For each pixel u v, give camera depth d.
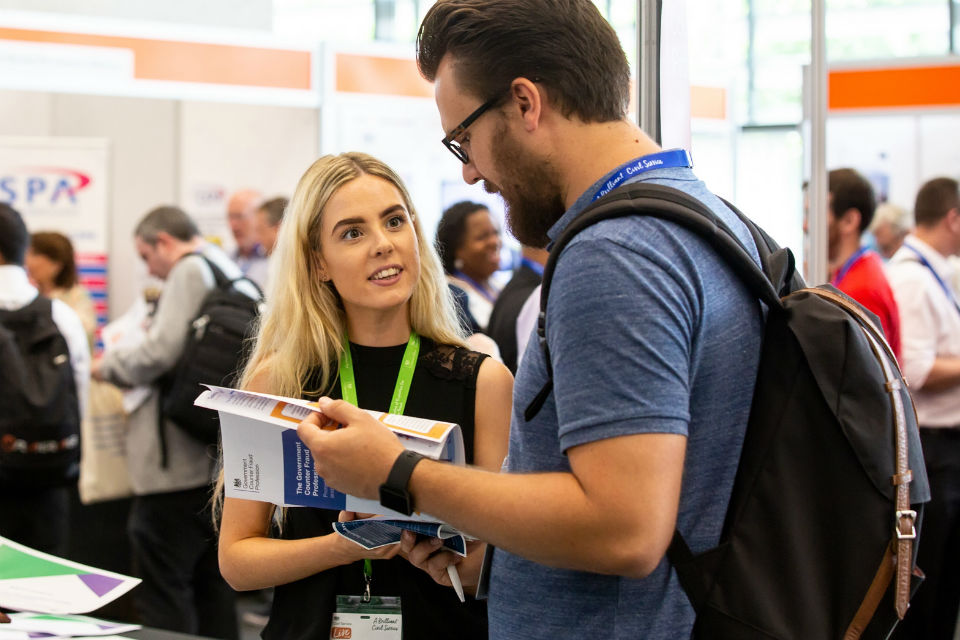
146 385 3.08
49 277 4.62
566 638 0.98
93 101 5.32
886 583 0.90
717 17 7.07
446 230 3.75
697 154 4.70
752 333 0.95
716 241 0.92
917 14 6.82
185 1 5.96
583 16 0.98
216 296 3.07
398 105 4.48
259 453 1.15
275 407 1.12
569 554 0.86
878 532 0.90
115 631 1.34
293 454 1.13
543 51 0.97
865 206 3.43
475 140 1.03
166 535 3.10
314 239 1.51
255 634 3.82
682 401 0.86
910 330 2.99
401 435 1.02
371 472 0.95
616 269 0.87
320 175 1.51
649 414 0.84
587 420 0.85
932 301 3.00
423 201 4.60
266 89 4.16
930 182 3.15
